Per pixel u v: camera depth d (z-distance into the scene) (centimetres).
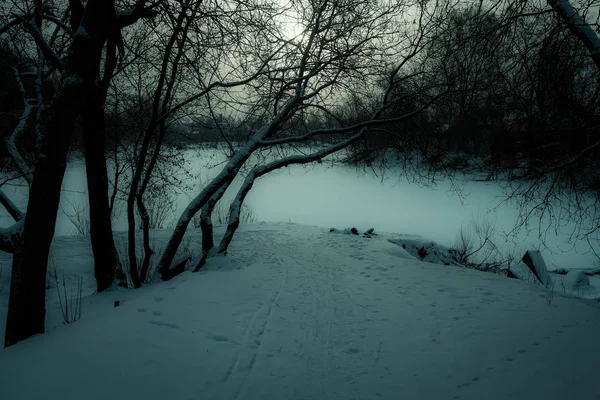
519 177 854
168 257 832
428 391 399
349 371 445
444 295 692
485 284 746
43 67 954
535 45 657
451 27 721
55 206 481
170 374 394
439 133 1009
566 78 667
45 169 467
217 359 440
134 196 764
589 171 786
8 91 1022
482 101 796
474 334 510
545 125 763
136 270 777
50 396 339
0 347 538
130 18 643
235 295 674
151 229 1497
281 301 668
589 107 689
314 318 600
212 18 745
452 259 1362
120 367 392
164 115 771
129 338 452
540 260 1081
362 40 950
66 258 1012
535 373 400
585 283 1024
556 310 575
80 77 481
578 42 637
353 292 737
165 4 699
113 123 981
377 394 398
